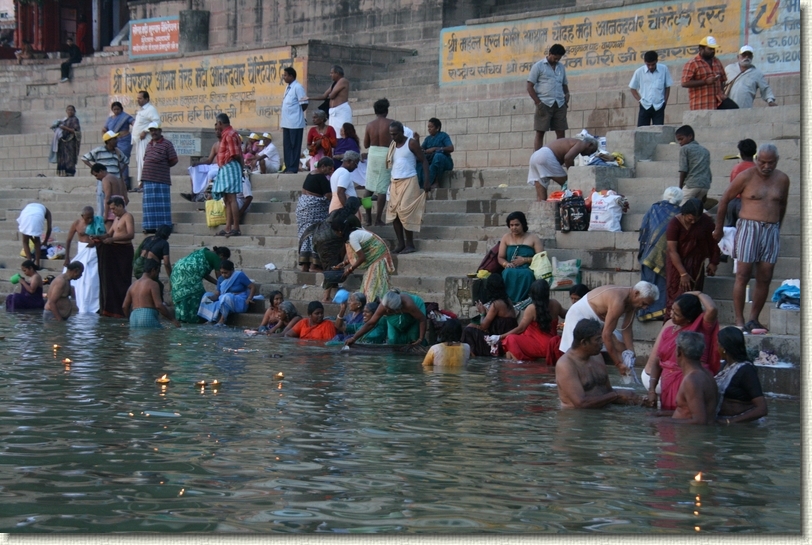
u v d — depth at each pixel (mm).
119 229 16688
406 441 7656
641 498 6281
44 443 7387
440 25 27375
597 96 19531
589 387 9227
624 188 15141
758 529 5750
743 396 8742
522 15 21766
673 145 15484
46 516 5777
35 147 30375
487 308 12766
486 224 16578
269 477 6582
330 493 6254
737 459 7309
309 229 16656
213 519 5754
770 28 18219
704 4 19031
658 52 19734
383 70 26984
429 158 18141
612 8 20375
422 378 10664
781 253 13109
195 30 33219
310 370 11086
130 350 12422
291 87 20828
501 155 20375
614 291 10812
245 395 9430
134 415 8406
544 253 13227
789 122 14734
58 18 42062
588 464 7074
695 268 11805
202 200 21094
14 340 13234
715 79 15891
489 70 22391
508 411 8930
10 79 39250
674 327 9328
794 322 11039
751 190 11445
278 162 22297
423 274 15625
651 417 8805
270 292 16016
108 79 32812
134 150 24844
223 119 19125
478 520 5797
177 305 15984
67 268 16547
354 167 16891
